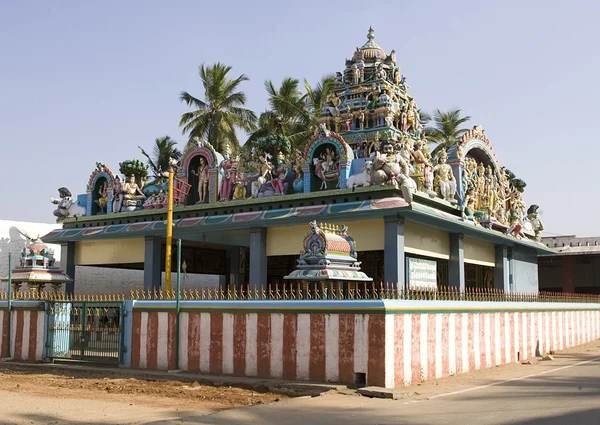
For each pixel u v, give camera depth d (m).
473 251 23.05
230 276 27.16
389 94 22.16
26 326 17.97
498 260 24.88
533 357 19.61
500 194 25.27
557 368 16.52
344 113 22.33
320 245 13.65
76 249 24.52
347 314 12.59
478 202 23.12
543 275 46.97
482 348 16.09
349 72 23.42
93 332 16.62
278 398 11.78
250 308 13.91
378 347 12.14
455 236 21.02
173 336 15.07
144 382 13.95
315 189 19.58
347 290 14.82
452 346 14.58
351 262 14.25
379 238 18.12
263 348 13.61
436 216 18.31
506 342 17.69
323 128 19.45
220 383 13.40
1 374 15.94
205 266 26.69
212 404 11.17
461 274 20.94
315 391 12.12
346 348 12.52
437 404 10.59
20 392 12.75
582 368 16.56
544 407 10.05
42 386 13.65
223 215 20.61
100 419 9.69
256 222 19.48
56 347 17.23
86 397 12.01
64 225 24.75
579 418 9.02
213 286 33.19
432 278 19.77
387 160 18.05
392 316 12.38
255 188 20.34
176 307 15.05
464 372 15.03
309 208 18.81
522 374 14.99
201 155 21.91
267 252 19.94
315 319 12.98
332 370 12.64
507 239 23.55
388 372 12.10
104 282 28.91
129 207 22.95
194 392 12.51
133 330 15.79
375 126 21.86
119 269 29.61
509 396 11.37
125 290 29.78
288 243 19.59
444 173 20.36
